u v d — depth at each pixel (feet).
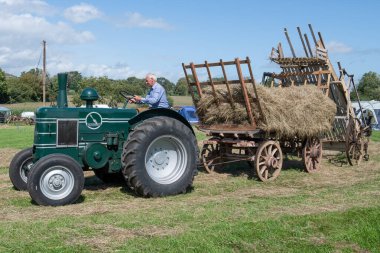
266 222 18.62
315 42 38.68
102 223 18.70
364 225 18.44
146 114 26.25
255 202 23.15
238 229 17.63
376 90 237.04
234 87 31.12
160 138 25.22
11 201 23.66
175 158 26.23
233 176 32.71
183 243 16.03
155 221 18.92
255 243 16.43
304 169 34.71
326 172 34.71
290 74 38.88
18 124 176.86
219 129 32.42
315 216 19.67
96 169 26.66
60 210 21.49
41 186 22.40
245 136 31.73
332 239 17.01
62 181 22.80
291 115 31.24
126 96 27.66
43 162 22.41
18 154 27.09
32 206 22.47
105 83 157.79
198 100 33.63
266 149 30.99
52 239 16.55
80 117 25.34
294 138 34.04
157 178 25.43
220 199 24.20
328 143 39.99
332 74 38.52
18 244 15.97
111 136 25.80
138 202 23.63
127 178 24.68
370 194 25.29
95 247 15.71
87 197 25.08
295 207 21.83
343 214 20.07
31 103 267.39
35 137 24.99
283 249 15.94
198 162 26.78
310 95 33.55
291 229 17.95
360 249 16.28
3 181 30.78
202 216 19.90
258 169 30.32
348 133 37.78
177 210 21.20
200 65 32.12
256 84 29.99
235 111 31.32
